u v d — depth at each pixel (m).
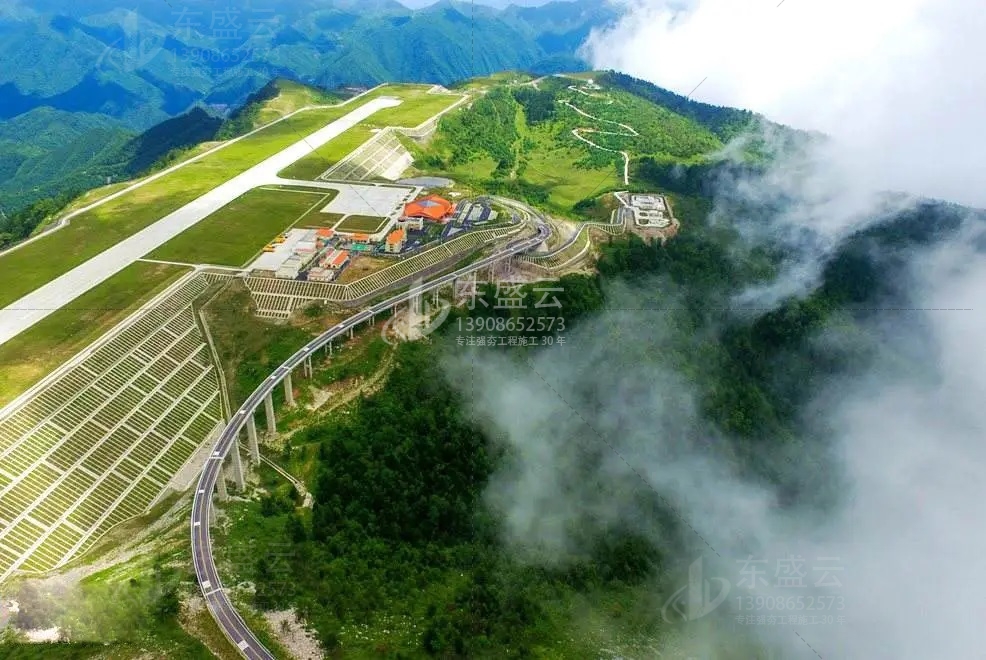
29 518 112.81
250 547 110.06
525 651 104.19
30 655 90.88
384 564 115.12
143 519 118.75
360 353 157.25
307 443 138.12
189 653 91.00
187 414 140.75
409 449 137.25
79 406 130.50
